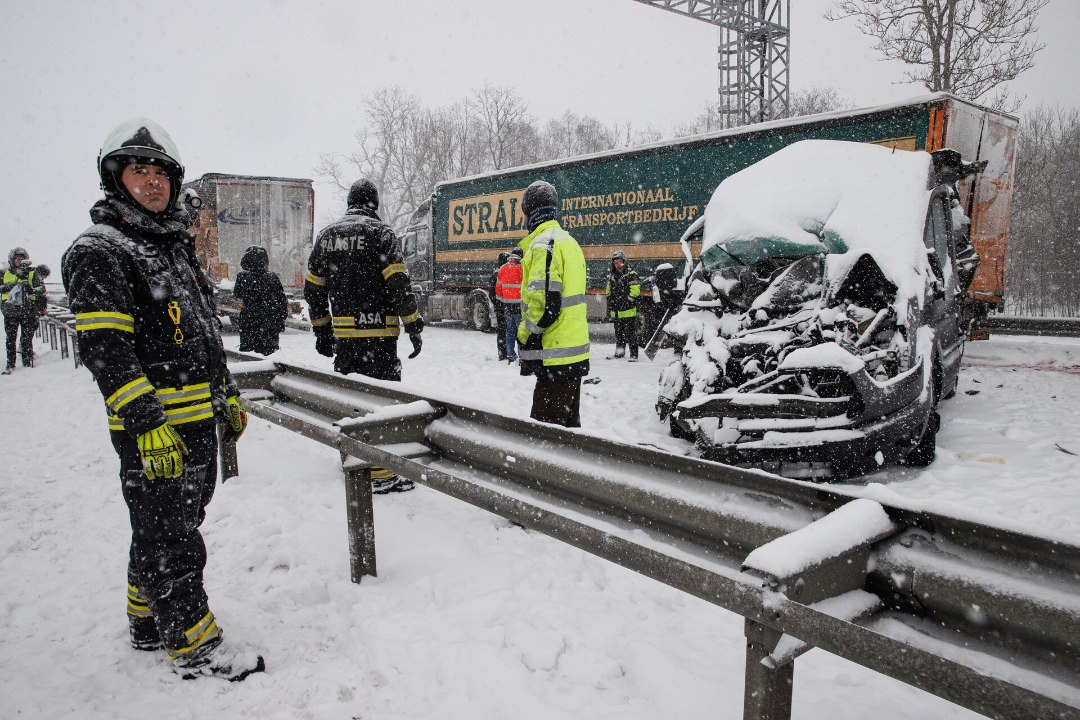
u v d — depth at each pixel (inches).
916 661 50.3
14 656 105.9
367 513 123.6
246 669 99.3
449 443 132.0
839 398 189.8
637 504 96.6
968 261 324.2
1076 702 55.7
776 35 872.9
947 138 383.9
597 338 648.4
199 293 104.8
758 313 227.6
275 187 754.2
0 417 298.7
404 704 91.9
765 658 61.9
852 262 211.5
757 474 84.0
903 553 70.7
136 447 95.3
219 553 139.4
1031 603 60.2
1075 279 1413.6
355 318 186.2
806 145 266.8
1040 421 274.8
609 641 104.3
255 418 263.7
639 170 530.9
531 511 86.7
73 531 157.9
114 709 92.5
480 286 706.2
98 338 88.0
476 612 111.4
